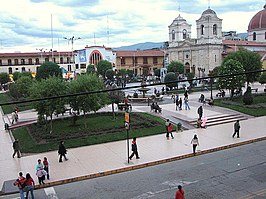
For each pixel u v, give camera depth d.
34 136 26.17
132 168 19.03
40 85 26.83
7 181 17.64
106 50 93.88
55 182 17.19
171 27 91.88
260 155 20.75
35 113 38.81
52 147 23.20
